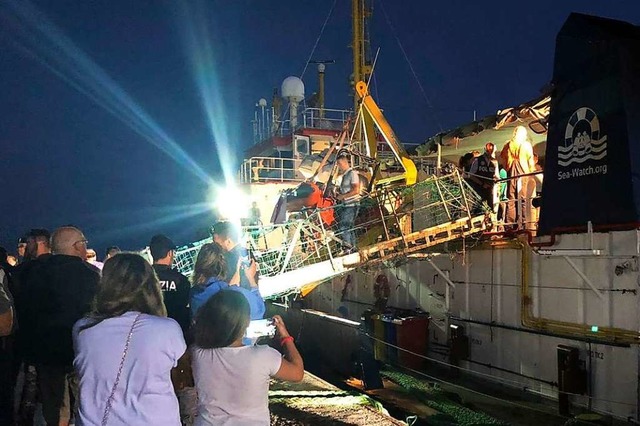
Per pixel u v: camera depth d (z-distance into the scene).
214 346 3.30
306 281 10.48
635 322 7.52
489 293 10.36
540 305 9.14
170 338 3.00
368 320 12.50
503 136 13.05
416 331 11.69
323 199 12.63
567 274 8.65
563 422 8.41
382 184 13.49
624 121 7.56
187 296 5.17
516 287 9.73
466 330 10.91
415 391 10.62
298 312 15.81
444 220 11.10
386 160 15.16
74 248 5.11
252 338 4.72
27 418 5.71
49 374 4.86
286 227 12.11
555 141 8.71
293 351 3.59
